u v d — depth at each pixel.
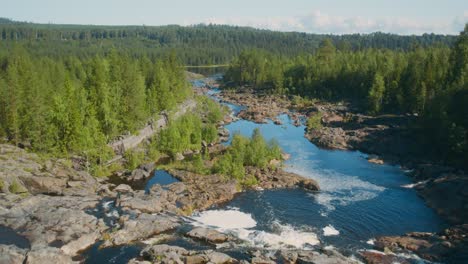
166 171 93.94
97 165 91.31
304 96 198.75
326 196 81.38
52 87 123.56
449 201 74.75
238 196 80.19
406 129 120.00
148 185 85.31
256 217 70.50
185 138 108.75
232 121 153.50
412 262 55.56
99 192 77.94
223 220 68.94
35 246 54.25
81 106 97.62
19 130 95.06
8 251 51.97
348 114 150.25
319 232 65.25
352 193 83.38
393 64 172.38
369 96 152.62
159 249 55.56
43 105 95.12
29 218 63.12
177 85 162.00
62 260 52.47
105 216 67.00
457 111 104.44
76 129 89.62
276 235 63.53
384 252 58.50
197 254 55.03
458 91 108.06
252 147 97.19
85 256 55.97
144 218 65.56
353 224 68.56
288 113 169.38
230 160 92.38
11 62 153.38
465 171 89.19
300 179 88.69
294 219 70.00
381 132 123.31
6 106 93.25
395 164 104.19
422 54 167.25
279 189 84.62
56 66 163.75
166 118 132.75
